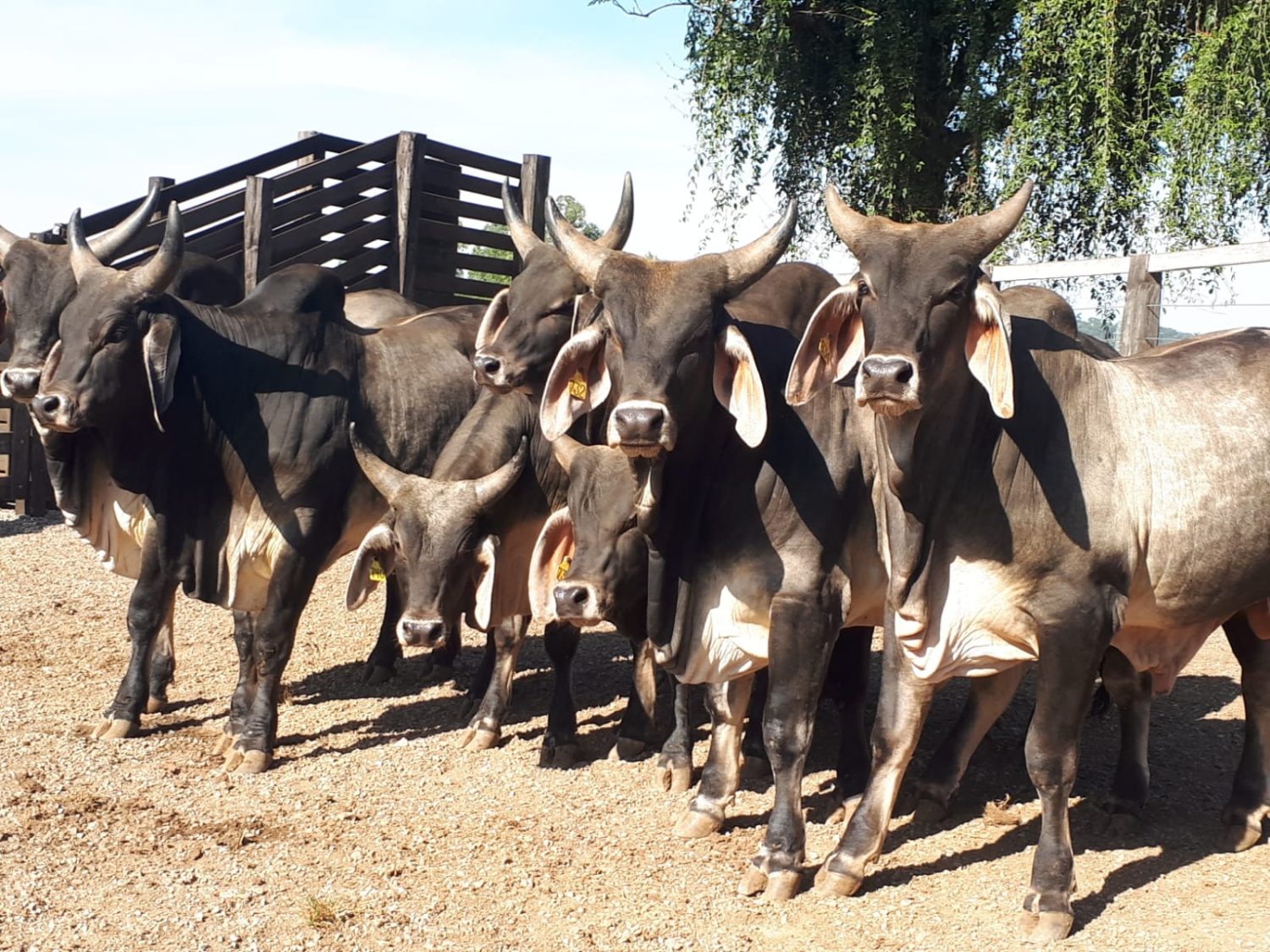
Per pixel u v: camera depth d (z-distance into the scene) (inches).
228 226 450.6
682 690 238.8
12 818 213.5
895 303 163.3
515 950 168.9
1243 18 469.7
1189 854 201.9
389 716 284.8
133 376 252.4
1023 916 174.6
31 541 465.7
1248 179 475.2
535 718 283.1
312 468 264.2
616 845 207.5
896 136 559.2
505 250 525.3
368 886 188.7
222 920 176.7
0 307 291.0
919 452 172.4
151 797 227.6
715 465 194.4
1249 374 195.3
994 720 218.5
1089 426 179.9
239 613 267.3
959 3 555.5
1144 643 201.8
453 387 296.0
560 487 268.7
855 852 187.8
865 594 202.7
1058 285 545.3
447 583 241.3
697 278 183.3
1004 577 176.4
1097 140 514.9
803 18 583.5
